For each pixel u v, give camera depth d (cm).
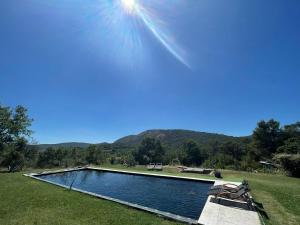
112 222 607
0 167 2823
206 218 656
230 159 3170
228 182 1366
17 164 2823
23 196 895
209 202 844
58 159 4281
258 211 740
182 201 1076
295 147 3503
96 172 2234
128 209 739
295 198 947
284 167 1917
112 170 2130
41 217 641
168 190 1347
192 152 5909
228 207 774
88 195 944
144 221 618
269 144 4688
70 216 654
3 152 2756
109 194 1259
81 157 4016
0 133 2828
